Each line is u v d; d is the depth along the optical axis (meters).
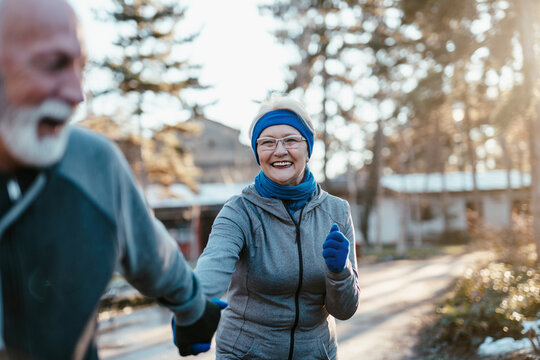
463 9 12.74
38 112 1.04
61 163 1.14
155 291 1.39
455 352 5.75
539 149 11.59
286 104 2.33
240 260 2.32
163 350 6.88
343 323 8.41
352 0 22.27
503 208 35.47
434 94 15.14
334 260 2.07
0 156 1.06
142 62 18.55
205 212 26.77
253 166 39.94
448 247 28.77
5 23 1.01
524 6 11.48
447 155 34.09
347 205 2.53
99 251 1.17
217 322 1.62
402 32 21.75
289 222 2.29
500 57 12.79
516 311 6.12
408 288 12.41
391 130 32.78
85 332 1.17
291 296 2.29
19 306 1.08
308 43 25.42
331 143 28.53
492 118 11.90
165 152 21.95
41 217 1.10
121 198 1.25
